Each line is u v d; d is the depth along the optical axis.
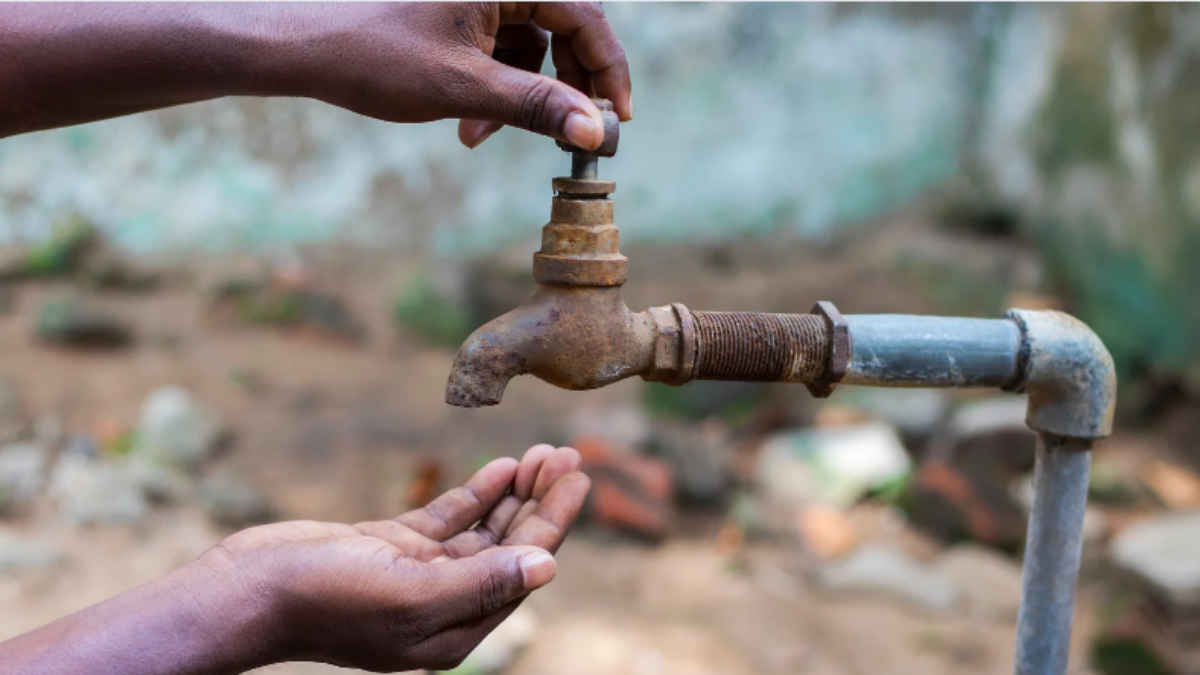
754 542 2.94
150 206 4.15
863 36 4.63
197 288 4.13
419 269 4.27
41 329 3.65
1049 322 1.09
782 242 4.68
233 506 2.80
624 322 1.02
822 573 2.75
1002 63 4.50
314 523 1.08
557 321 1.00
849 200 4.75
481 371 0.99
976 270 4.20
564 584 2.68
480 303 4.25
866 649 2.43
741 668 2.35
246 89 1.07
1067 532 1.14
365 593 0.94
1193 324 3.32
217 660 0.93
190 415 3.16
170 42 1.04
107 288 4.07
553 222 1.01
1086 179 3.92
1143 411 3.46
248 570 0.95
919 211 4.75
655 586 2.70
